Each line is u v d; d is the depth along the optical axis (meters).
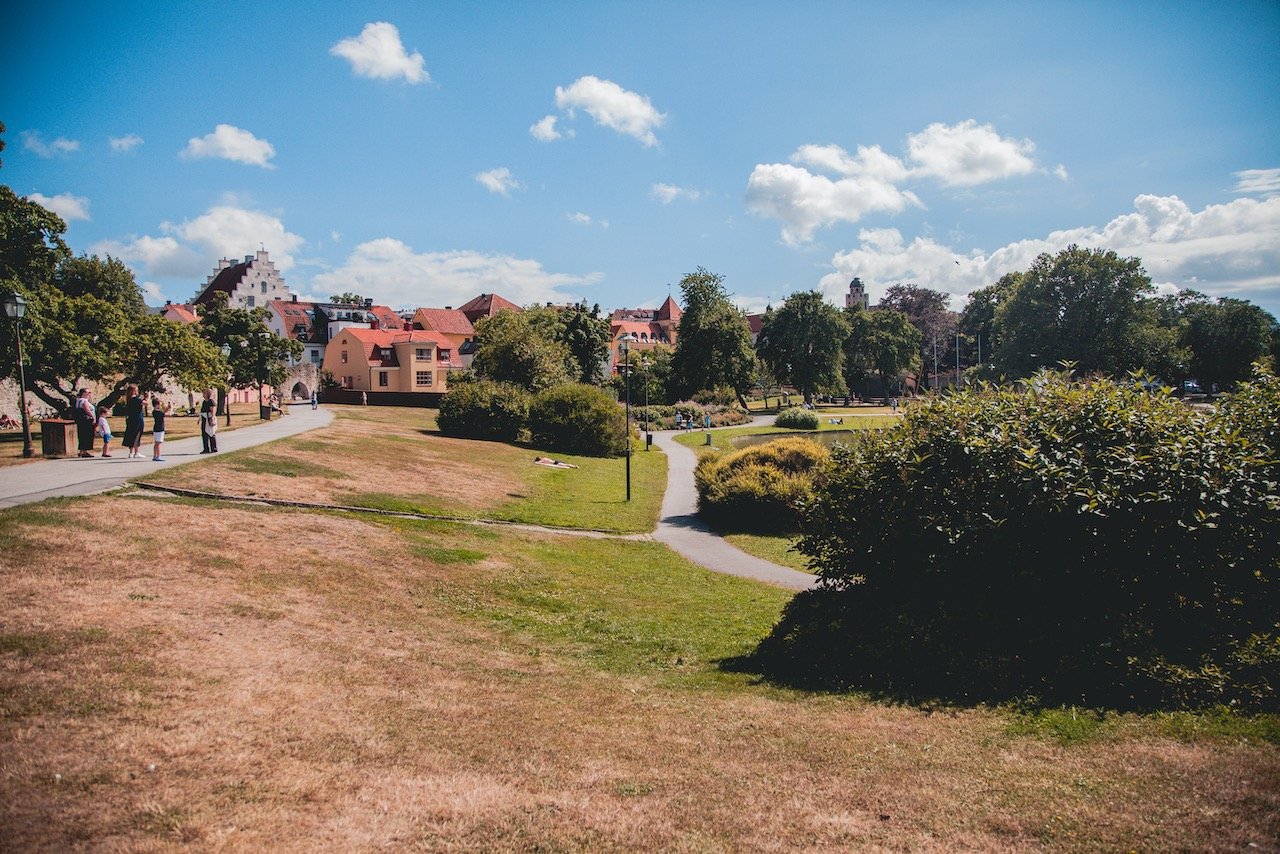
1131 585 7.83
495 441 43.00
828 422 78.25
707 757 6.40
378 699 7.44
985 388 9.95
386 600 11.74
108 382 28.47
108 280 69.00
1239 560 7.43
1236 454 7.66
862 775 5.91
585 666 9.75
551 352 64.12
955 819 5.11
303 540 13.83
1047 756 6.01
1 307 22.20
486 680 8.62
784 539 22.16
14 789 4.93
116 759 5.46
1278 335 79.69
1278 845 4.46
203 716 6.37
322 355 96.38
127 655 7.40
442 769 5.95
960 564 8.70
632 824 5.15
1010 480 8.38
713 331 87.88
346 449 28.17
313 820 4.99
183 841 4.57
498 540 17.95
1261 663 6.82
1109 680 7.13
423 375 84.25
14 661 6.88
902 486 9.30
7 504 12.73
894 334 103.06
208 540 12.38
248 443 26.42
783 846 4.85
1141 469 7.74
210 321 43.19
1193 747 5.91
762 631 11.90
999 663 7.74
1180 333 81.00
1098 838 4.72
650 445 54.16
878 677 8.40
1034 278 72.94
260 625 9.25
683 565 18.39
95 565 10.10
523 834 4.99
